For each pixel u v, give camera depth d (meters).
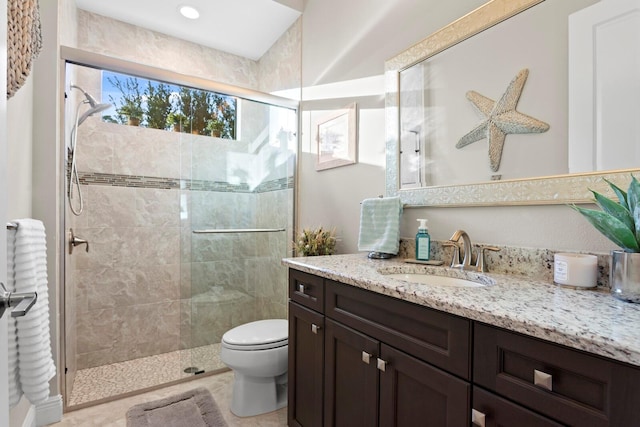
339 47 1.99
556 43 1.04
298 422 1.42
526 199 1.10
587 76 0.97
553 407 0.60
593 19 0.96
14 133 1.29
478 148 1.25
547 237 1.06
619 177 0.90
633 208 0.78
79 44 2.25
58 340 1.66
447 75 1.37
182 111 2.54
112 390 1.93
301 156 2.34
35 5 1.01
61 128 1.71
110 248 2.34
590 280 0.89
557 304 0.74
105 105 2.02
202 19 2.41
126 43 2.42
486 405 0.70
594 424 0.54
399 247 1.54
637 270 0.75
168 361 2.37
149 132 2.46
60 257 1.70
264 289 2.65
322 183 2.12
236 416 1.66
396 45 1.61
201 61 2.73
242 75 2.93
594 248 0.95
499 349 0.68
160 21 2.42
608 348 0.52
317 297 1.30
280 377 1.84
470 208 1.28
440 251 1.38
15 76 0.95
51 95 1.61
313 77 2.22
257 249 2.71
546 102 1.06
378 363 0.98
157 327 2.50
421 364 0.85
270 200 2.62
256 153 2.74
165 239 2.53
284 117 2.46
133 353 2.41
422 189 1.45
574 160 0.99
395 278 1.13
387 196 1.63
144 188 2.45
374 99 1.73
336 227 1.98
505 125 1.17
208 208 2.61
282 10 2.31
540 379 0.61
